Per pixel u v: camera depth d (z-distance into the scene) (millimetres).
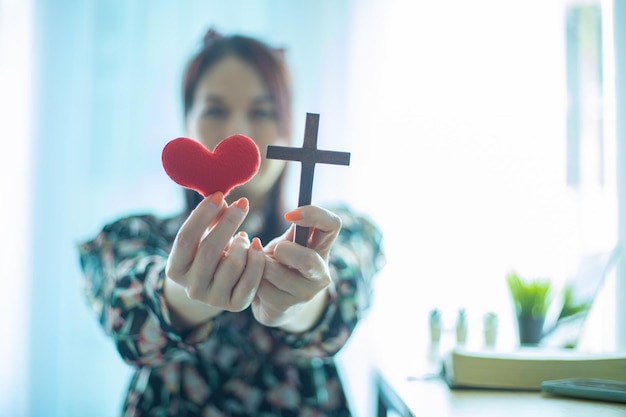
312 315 925
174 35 2031
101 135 2025
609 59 1702
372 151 1966
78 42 2039
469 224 1912
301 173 757
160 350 900
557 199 1875
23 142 2023
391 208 1944
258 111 1149
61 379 2006
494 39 1945
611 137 1684
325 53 2000
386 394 1115
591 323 1636
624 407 887
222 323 1065
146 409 1042
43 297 2010
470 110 1938
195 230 688
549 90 1902
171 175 729
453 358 1004
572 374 981
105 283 1021
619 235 1591
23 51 2035
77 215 2016
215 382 1054
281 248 709
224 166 730
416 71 1969
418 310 1906
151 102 2029
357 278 1013
